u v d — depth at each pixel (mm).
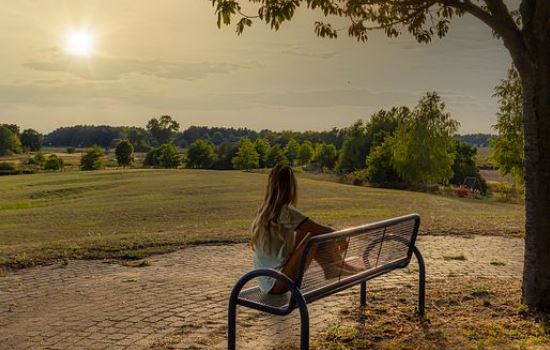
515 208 31203
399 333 5176
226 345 4957
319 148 113750
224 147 133625
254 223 4629
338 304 6223
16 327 5539
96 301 6504
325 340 5016
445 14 7023
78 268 8500
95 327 5496
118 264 8828
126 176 64500
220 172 74688
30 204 38719
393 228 5215
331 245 4473
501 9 5609
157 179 57250
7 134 171750
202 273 8148
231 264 8875
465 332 5074
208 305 6277
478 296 6438
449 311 5859
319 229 4520
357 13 6863
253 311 6000
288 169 4602
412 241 5660
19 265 8625
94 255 9414
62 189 48000
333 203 29641
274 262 4531
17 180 64250
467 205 31953
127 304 6344
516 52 5566
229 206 28828
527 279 5738
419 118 63094
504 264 8930
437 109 62750
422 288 5715
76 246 10055
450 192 56500
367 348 4789
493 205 34500
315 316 5781
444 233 12250
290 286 4012
